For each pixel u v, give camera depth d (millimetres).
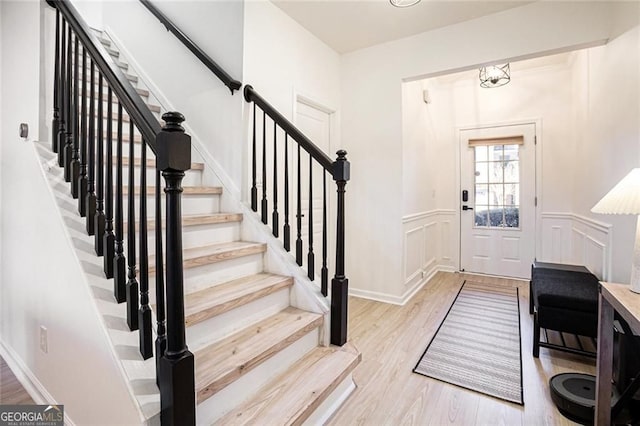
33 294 1803
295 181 3016
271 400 1510
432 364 2260
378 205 3561
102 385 1290
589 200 3295
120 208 1349
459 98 4863
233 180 2479
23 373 1935
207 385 1300
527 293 3865
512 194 4570
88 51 1478
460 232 4898
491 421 1704
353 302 3521
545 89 4328
